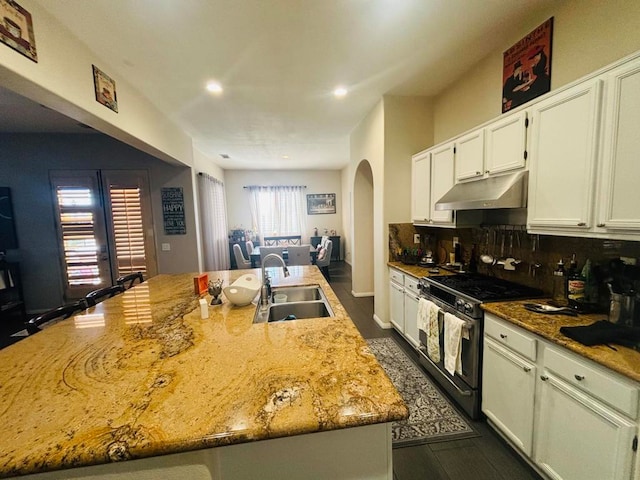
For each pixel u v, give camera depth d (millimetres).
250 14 1860
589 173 1392
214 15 1855
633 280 1405
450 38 2207
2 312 3883
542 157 1661
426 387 2309
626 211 1257
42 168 4156
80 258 4324
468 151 2332
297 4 1785
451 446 1738
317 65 2539
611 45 1578
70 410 871
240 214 8219
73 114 2189
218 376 1035
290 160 6898
